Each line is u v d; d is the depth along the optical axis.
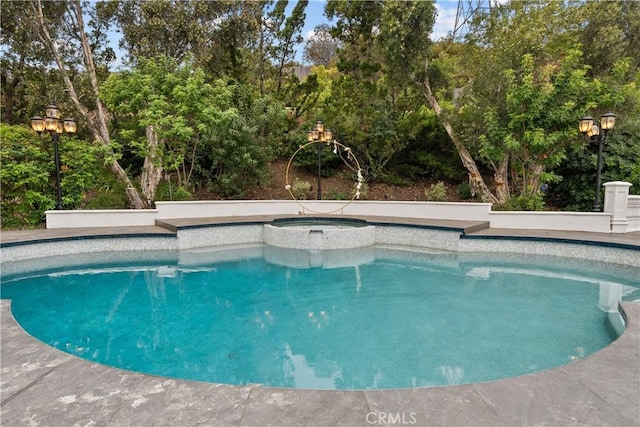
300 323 4.38
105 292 5.61
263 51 18.11
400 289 5.73
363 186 13.94
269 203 12.27
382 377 3.11
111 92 11.03
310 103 16.67
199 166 13.16
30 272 6.70
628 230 8.76
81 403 2.13
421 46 11.56
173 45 12.65
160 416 2.01
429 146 15.15
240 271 6.85
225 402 2.15
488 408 2.08
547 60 10.17
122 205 11.85
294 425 1.93
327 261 7.63
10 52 13.03
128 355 3.55
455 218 10.32
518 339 3.87
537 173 10.68
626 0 11.82
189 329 4.21
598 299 5.18
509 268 7.02
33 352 2.80
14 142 9.62
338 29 14.21
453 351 3.59
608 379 2.39
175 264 7.36
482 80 10.73
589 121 8.38
